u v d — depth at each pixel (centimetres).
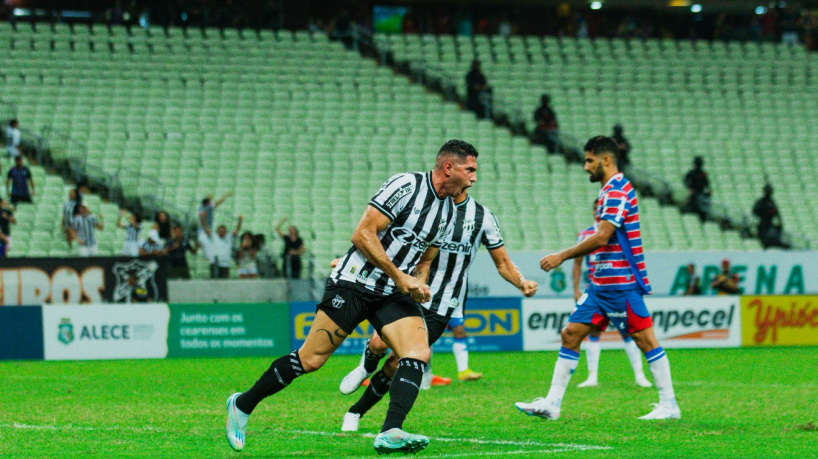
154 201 5456
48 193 5391
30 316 4219
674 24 9175
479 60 7638
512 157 6550
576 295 2823
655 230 6181
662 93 7600
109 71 6600
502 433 1870
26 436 1842
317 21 7706
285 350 4456
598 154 2077
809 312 4878
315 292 4944
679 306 4647
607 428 1938
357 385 1902
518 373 3444
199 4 7412
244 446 1681
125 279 4494
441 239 1681
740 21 9281
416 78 7369
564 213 6150
